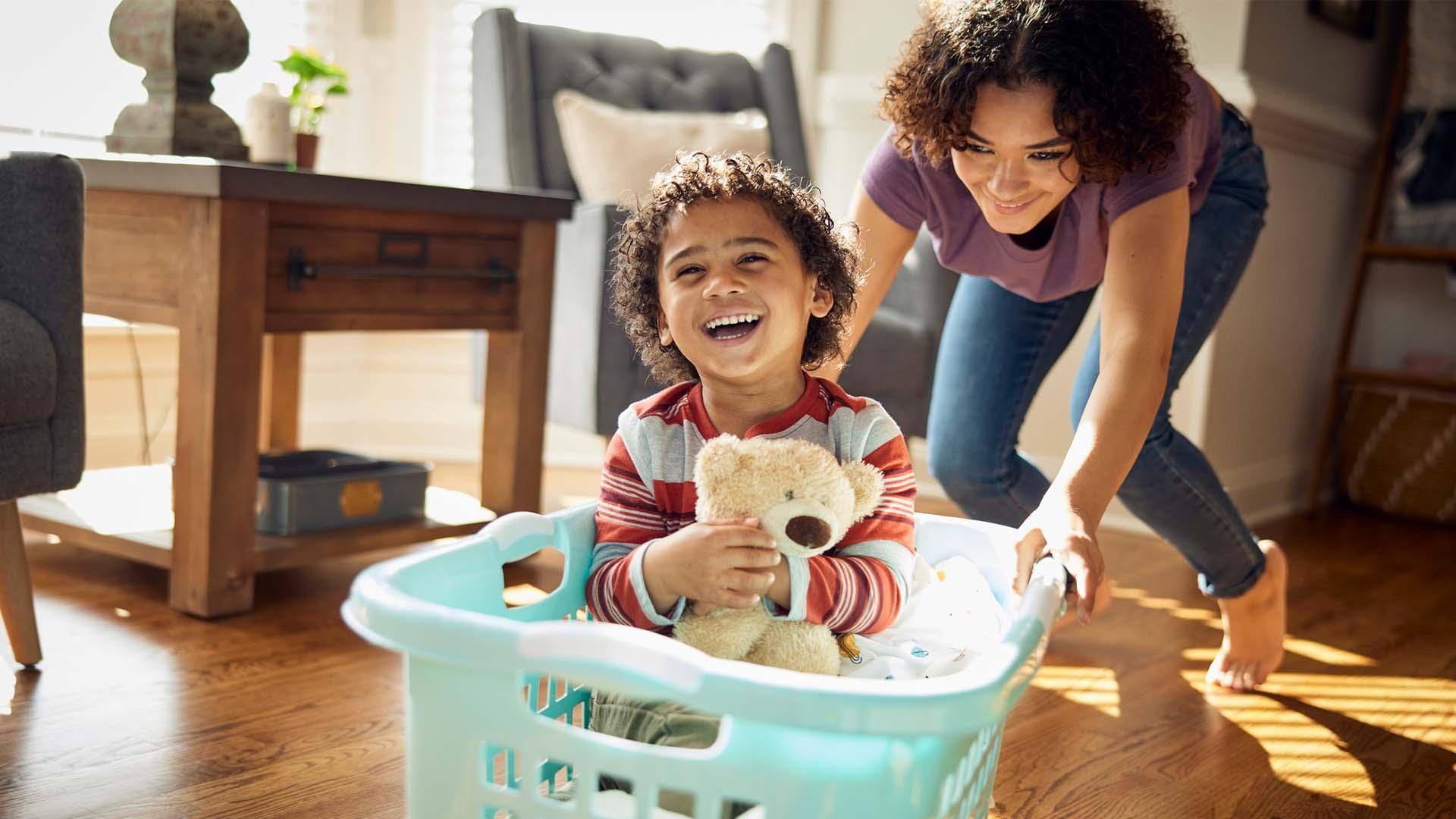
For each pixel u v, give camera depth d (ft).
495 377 7.13
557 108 8.74
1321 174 10.44
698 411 3.39
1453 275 10.52
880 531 3.26
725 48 10.88
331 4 10.39
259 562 5.84
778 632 3.03
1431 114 10.46
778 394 3.40
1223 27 8.95
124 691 4.62
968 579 3.51
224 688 4.73
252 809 3.65
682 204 3.27
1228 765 4.52
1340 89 10.40
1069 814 3.99
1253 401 10.04
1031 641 2.43
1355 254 11.44
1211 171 4.58
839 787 2.24
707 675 2.12
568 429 10.91
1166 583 7.55
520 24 9.08
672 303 3.27
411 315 6.43
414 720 2.50
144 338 8.94
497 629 2.27
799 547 2.96
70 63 8.38
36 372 4.57
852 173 10.59
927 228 4.47
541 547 3.29
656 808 2.56
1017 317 5.13
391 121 10.78
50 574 6.31
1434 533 10.03
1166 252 3.68
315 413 10.52
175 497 5.73
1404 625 6.86
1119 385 3.43
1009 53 3.41
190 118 6.77
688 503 3.27
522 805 2.40
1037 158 3.52
